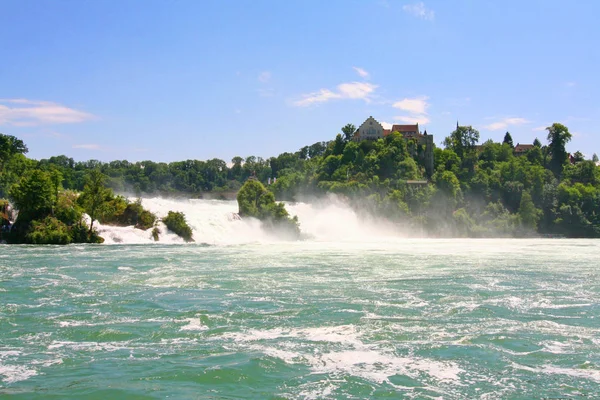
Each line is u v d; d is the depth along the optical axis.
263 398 17.67
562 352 22.53
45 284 36.69
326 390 18.33
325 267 46.47
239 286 36.50
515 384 19.05
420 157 174.38
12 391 18.06
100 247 63.53
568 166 186.88
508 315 28.78
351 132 193.62
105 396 17.73
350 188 136.12
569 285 38.00
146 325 26.12
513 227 137.62
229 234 83.12
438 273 43.44
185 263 48.47
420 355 21.94
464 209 138.88
